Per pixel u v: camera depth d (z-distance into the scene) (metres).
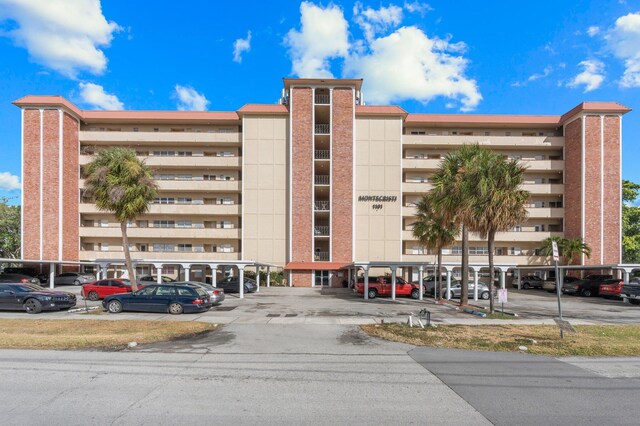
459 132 47.44
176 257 43.97
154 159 44.22
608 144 41.66
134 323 14.52
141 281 28.77
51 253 40.75
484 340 11.56
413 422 5.39
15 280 35.66
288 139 43.56
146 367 8.30
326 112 44.53
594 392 6.81
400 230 43.00
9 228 51.00
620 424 5.36
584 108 41.88
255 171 43.38
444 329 13.57
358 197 43.22
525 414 5.72
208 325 14.23
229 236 44.19
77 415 5.52
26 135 41.38
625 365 8.77
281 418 5.48
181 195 46.06
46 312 18.22
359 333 12.93
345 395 6.53
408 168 44.66
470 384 7.24
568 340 11.59
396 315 17.97
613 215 41.03
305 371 8.12
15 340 10.58
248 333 12.93
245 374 7.83
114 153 23.56
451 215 20.97
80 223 44.41
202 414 5.60
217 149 46.78
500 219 17.73
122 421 5.32
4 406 5.86
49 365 8.30
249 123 43.72
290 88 42.94
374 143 43.66
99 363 8.56
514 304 24.67
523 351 10.22
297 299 26.89
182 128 46.97
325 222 44.47
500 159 18.47
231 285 32.97
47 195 41.16
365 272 26.83
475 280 27.61
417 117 45.72
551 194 44.91
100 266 35.19
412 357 9.50
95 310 18.80
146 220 45.69
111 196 22.67
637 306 23.72
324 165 43.62
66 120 42.50
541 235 44.38
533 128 47.16
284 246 42.81
